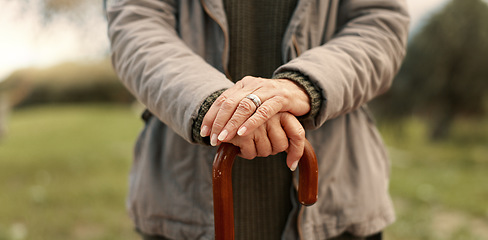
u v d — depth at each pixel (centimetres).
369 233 92
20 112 1197
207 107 76
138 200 92
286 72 80
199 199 89
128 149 520
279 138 75
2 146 544
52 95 1256
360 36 87
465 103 544
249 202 92
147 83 82
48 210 272
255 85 76
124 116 959
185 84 79
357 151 92
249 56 91
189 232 89
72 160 440
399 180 368
